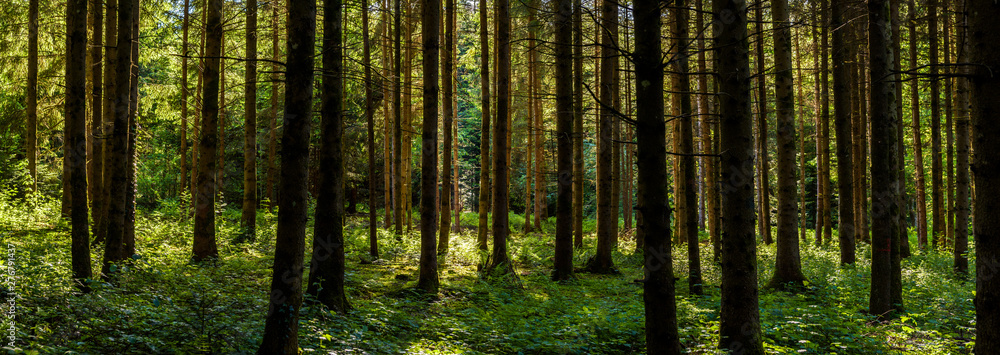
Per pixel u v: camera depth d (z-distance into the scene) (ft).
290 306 15.56
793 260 35.12
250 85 50.24
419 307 28.71
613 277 43.91
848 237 43.21
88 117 50.01
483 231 54.13
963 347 21.08
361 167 94.89
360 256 46.78
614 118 50.67
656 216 14.90
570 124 41.96
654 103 14.78
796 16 46.65
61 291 19.84
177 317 19.70
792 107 34.94
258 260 39.68
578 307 30.66
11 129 54.24
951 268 43.27
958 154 43.80
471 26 73.87
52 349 14.76
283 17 54.44
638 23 14.93
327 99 26.30
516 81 80.02
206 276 29.53
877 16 25.75
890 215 26.27
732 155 18.93
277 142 81.00
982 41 11.59
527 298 33.65
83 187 22.39
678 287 37.86
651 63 14.71
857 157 59.82
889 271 26.16
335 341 19.53
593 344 22.66
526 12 49.14
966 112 43.45
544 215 100.22
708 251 55.26
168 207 69.10
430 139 33.32
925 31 52.31
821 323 23.84
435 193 33.71
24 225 40.52
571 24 40.86
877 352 20.49
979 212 11.86
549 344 22.04
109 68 40.88
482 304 31.32
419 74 75.36
